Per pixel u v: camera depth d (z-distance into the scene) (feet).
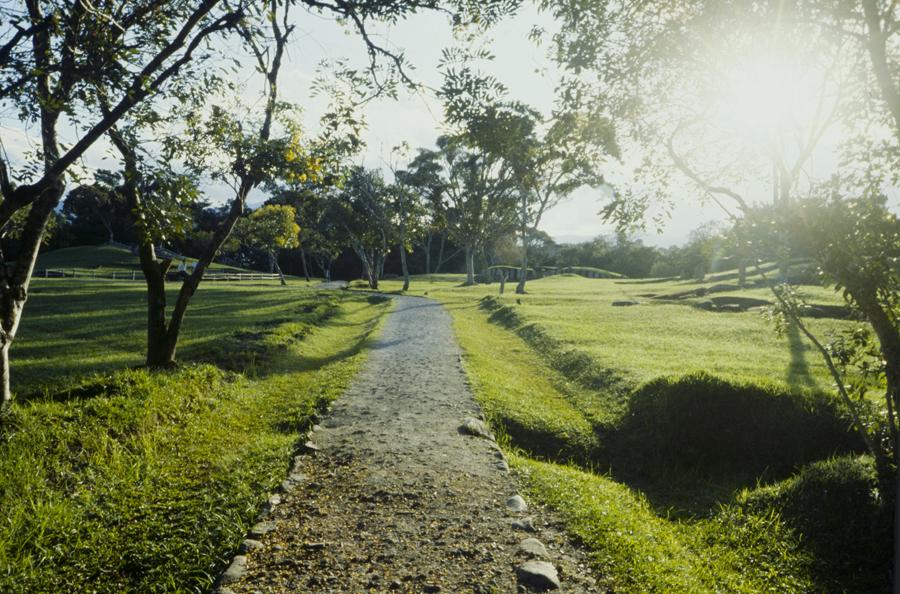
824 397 37.65
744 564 23.25
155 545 19.60
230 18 30.50
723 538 25.43
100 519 21.70
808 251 23.48
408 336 75.61
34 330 73.72
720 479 34.71
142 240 26.14
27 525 20.21
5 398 28.09
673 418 38.34
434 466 27.81
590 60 24.72
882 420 25.82
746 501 28.55
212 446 31.22
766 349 61.31
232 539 19.92
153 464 27.37
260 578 17.70
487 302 126.62
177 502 23.30
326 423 35.96
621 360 53.42
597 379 48.96
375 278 214.48
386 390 44.98
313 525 21.38
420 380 48.60
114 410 29.96
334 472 26.91
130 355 54.39
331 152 36.11
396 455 29.30
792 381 42.27
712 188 26.25
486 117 21.11
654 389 41.06
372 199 194.90
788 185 24.09
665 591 17.78
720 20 23.16
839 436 35.68
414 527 21.34
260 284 205.98
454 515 22.44
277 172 39.52
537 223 161.68
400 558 19.03
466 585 17.44
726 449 37.17
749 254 25.11
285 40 40.50
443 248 344.49
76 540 20.08
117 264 251.19
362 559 18.93
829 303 83.97
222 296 135.54
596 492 27.09
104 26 24.00
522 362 63.16
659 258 291.17
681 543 24.57
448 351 63.16
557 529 21.80
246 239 221.87
